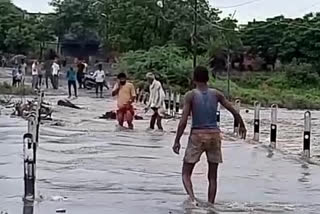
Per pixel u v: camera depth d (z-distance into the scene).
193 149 18.88
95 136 36.56
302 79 125.81
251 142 36.81
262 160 29.28
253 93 101.56
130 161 27.17
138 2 102.69
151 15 101.62
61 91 79.88
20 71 83.06
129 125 41.59
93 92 80.94
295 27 137.00
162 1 102.38
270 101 99.19
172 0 102.44
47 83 82.38
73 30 149.88
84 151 29.94
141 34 102.62
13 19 137.88
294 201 19.95
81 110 55.75
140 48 102.69
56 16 150.88
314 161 29.73
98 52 148.25
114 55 110.69
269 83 123.25
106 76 103.44
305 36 135.12
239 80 121.44
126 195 19.91
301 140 42.12
